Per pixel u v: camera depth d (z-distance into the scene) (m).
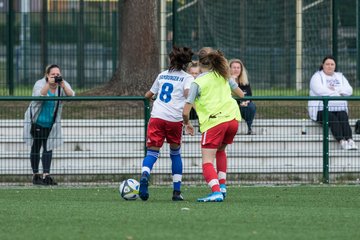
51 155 43.25
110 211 30.36
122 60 56.09
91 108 46.78
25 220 27.95
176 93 33.50
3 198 36.06
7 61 59.62
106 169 44.06
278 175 44.66
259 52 67.88
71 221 27.62
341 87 47.94
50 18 64.00
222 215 29.11
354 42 65.94
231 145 44.47
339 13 66.31
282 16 67.88
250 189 40.09
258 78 68.06
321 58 66.56
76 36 63.84
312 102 45.12
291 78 67.75
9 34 59.00
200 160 44.44
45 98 42.56
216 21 66.50
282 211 30.56
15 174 43.62
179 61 33.56
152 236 24.31
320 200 35.06
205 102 33.03
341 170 44.62
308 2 67.94
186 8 65.00
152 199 35.25
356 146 44.75
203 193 38.25
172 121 33.53
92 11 63.75
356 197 36.38
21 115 46.28
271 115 45.88
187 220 27.73
